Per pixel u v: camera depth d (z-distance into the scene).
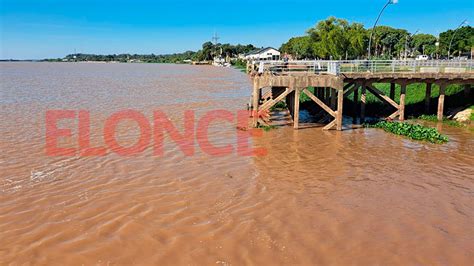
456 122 26.92
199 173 16.23
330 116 26.53
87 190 14.24
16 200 13.29
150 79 76.12
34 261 9.83
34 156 18.30
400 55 94.19
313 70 27.42
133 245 10.58
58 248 10.41
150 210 12.65
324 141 21.67
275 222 11.89
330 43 61.66
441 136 21.95
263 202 13.33
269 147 20.36
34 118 28.02
